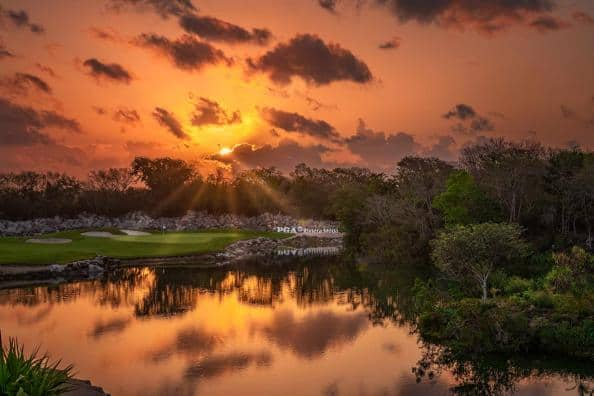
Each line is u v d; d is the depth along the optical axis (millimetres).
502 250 34406
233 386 22953
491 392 22422
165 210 144250
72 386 17844
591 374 24406
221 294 45406
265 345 29234
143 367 25328
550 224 63500
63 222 130000
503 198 64438
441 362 26391
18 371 12695
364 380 23844
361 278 54812
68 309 38844
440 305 32938
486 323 27953
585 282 34688
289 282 52469
